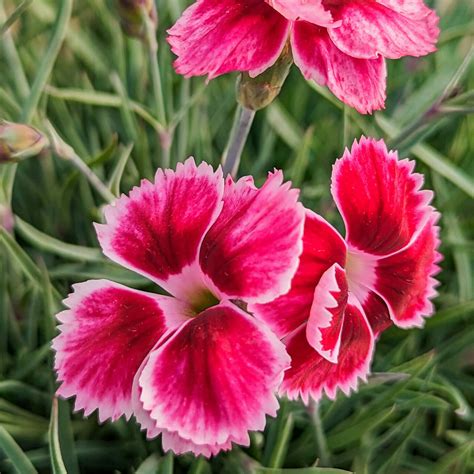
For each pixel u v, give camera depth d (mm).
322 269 163
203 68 167
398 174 176
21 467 189
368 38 169
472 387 231
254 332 160
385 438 212
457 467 209
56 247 220
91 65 277
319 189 247
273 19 168
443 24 295
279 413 208
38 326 230
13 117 241
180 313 173
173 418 159
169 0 267
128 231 172
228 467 206
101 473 219
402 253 182
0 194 210
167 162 234
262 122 271
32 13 278
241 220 163
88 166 229
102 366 169
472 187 235
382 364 224
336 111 272
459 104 209
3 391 217
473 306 222
